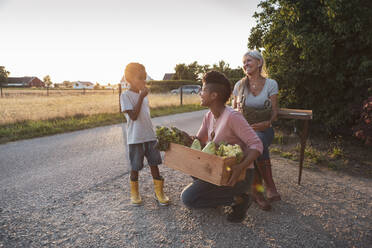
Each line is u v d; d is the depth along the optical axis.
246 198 2.24
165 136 2.21
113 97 19.14
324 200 3.00
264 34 7.20
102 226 2.39
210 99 2.02
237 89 3.10
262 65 2.80
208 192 2.13
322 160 4.53
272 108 2.80
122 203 2.86
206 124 2.37
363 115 5.02
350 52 5.76
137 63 2.63
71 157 4.65
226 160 1.76
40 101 15.00
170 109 12.96
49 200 2.91
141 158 2.76
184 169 2.11
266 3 7.01
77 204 2.83
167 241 2.17
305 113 2.90
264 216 2.61
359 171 4.05
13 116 8.27
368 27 5.19
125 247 2.08
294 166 4.25
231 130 2.00
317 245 2.14
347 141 5.94
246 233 2.29
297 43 5.59
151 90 26.91
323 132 6.62
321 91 6.22
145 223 2.45
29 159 4.50
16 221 2.46
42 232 2.28
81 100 15.80
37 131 6.91
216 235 2.26
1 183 3.41
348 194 3.18
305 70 5.88
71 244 2.11
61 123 7.91
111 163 4.31
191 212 2.66
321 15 5.67
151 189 3.26
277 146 5.53
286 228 2.39
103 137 6.44
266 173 2.88
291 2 5.82
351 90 5.85
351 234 2.31
